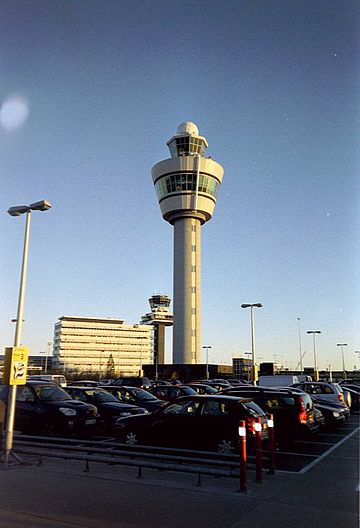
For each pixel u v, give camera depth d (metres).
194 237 85.56
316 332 61.28
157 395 21.38
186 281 82.50
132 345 153.62
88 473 9.30
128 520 6.38
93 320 152.00
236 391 13.77
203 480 8.73
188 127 92.50
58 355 146.12
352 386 30.27
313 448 12.69
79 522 6.30
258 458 8.58
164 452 11.59
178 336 80.44
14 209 12.73
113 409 15.19
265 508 6.91
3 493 7.79
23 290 11.84
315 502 7.20
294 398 13.03
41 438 11.40
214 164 87.88
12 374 10.51
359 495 7.52
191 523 6.24
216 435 11.13
